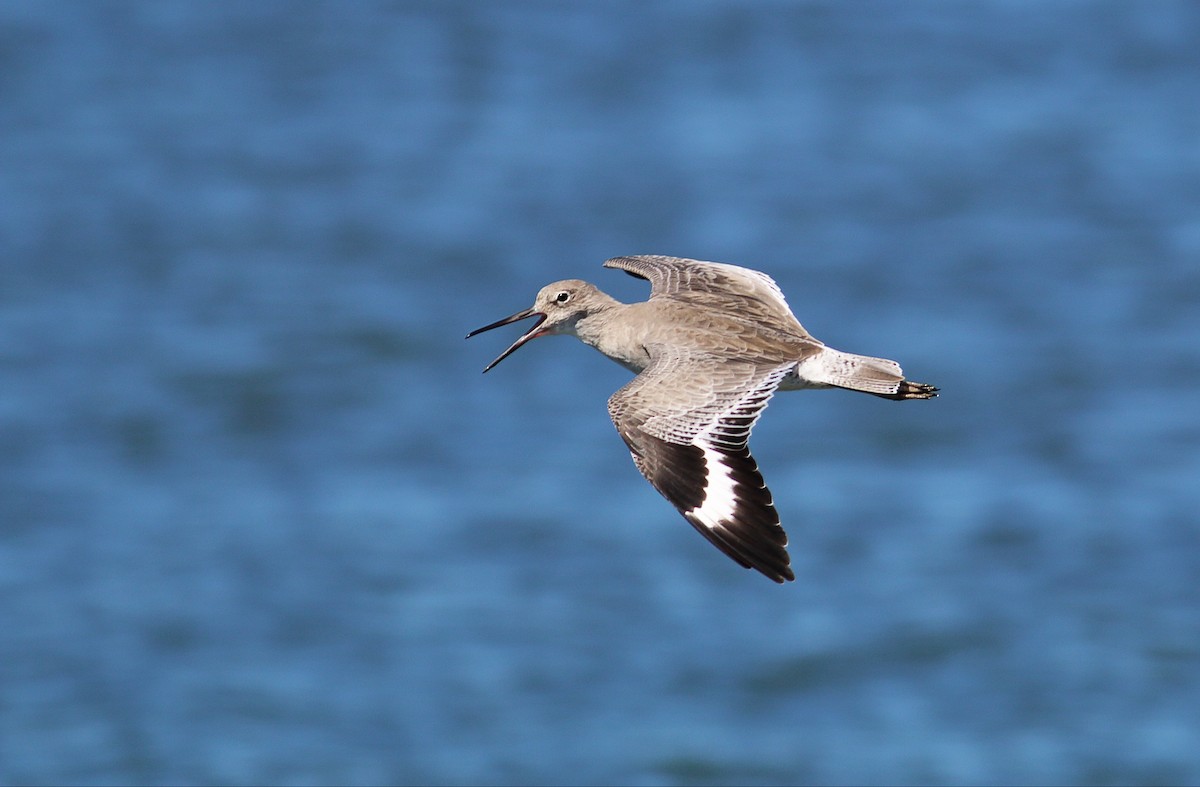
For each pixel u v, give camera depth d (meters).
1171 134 50.28
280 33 62.81
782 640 24.88
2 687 23.84
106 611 25.78
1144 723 23.03
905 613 25.62
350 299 40.25
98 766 22.19
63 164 50.81
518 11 64.38
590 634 24.95
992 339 36.78
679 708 23.27
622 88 55.69
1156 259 41.41
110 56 60.47
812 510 29.06
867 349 36.62
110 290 41.38
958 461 31.09
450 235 44.38
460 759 22.11
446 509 29.00
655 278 13.59
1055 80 55.25
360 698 23.55
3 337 38.38
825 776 21.89
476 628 25.11
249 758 22.17
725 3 64.69
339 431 33.03
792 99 54.06
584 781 21.55
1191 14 61.47
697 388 10.96
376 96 56.28
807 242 42.69
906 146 49.81
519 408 33.88
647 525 28.33
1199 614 25.36
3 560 27.53
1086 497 29.28
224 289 41.38
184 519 29.06
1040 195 45.88
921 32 60.53
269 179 49.31
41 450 32.25
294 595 26.06
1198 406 33.12
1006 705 23.39
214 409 34.34
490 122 53.72
